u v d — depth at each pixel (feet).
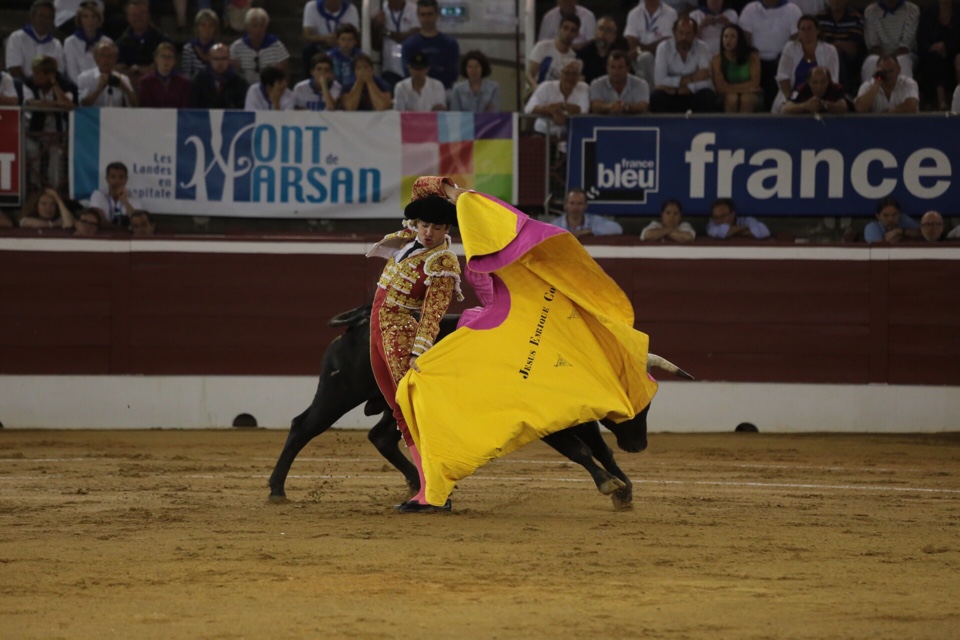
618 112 126.52
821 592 47.01
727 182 126.41
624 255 126.93
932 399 126.11
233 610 43.24
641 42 138.51
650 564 52.29
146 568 50.80
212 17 136.56
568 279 66.08
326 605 44.01
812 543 58.34
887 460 102.37
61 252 126.52
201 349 127.65
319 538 58.13
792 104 125.70
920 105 135.03
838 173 125.70
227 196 126.21
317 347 127.95
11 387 126.21
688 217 130.72
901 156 125.29
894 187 125.80
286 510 68.33
